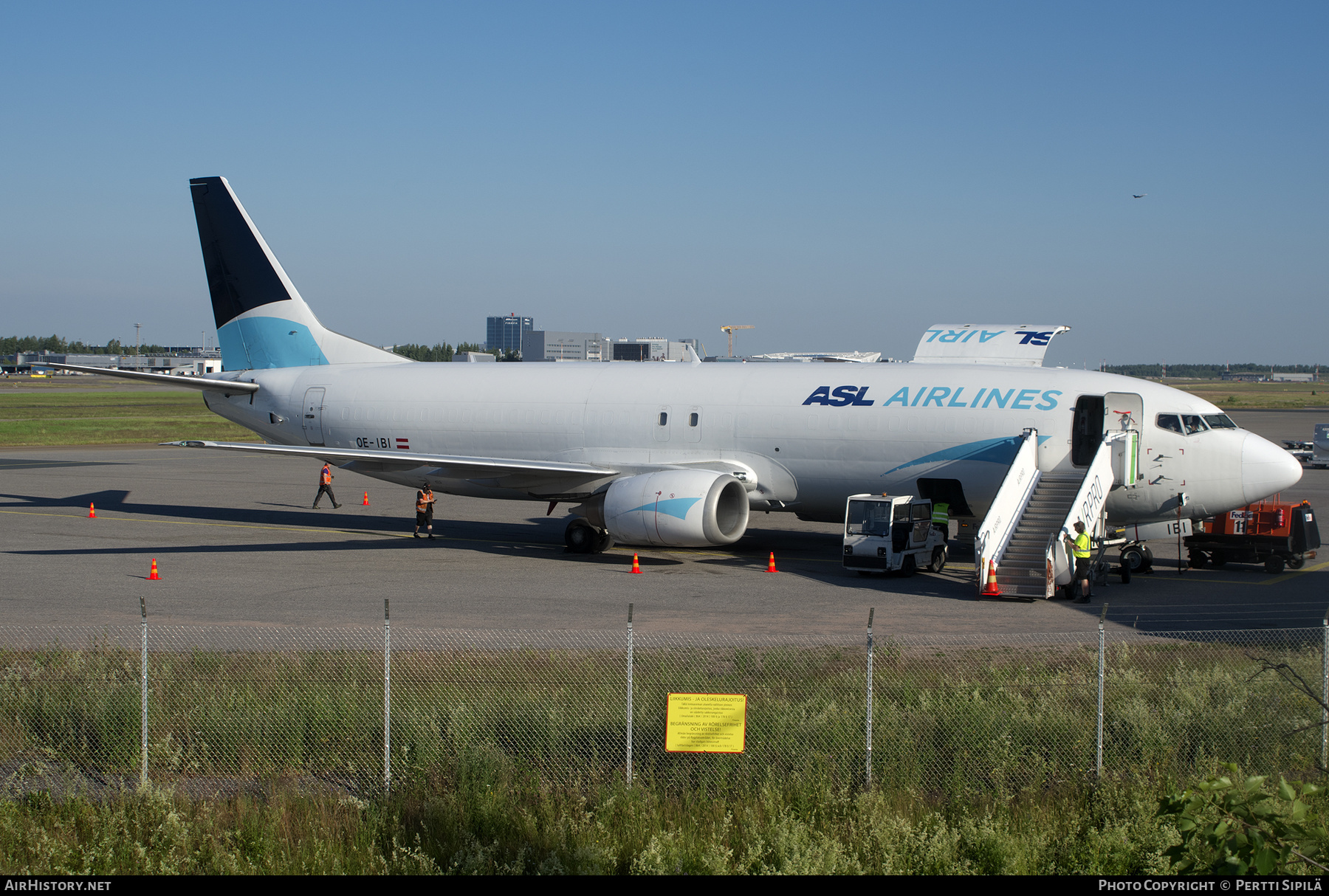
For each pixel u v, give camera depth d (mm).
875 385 31188
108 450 74625
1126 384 29625
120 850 12258
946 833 12289
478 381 36781
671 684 16875
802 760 14172
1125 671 17656
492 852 12117
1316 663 17797
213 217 40906
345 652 19172
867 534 28156
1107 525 30188
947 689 16906
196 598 24938
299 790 13914
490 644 20125
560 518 41281
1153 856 11836
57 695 16109
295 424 39531
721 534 29703
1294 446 71688
